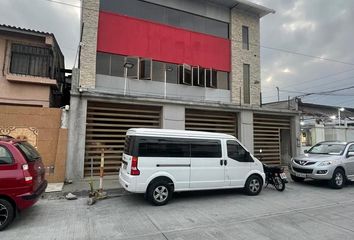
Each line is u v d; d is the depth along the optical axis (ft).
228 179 27.71
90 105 36.99
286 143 55.36
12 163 18.49
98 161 37.01
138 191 23.66
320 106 81.51
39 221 19.72
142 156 24.12
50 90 41.32
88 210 22.66
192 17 55.42
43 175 22.36
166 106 40.75
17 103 38.99
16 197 18.16
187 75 52.90
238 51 59.36
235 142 28.81
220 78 57.47
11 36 39.50
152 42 50.26
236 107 46.70
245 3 58.08
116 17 47.60
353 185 35.73
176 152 25.58
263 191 31.12
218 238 16.71
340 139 66.95
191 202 25.58
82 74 43.57
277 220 20.39
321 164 33.27
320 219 20.72
